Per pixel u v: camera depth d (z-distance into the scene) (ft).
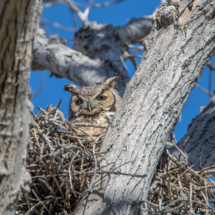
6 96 11.51
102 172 17.49
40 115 22.09
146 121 19.51
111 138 19.33
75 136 22.07
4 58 11.09
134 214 17.07
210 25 21.43
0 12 10.61
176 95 20.33
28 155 21.66
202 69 21.35
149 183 18.76
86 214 16.88
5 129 11.79
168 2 22.27
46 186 21.67
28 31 11.18
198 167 25.18
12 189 12.20
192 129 28.07
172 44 21.13
